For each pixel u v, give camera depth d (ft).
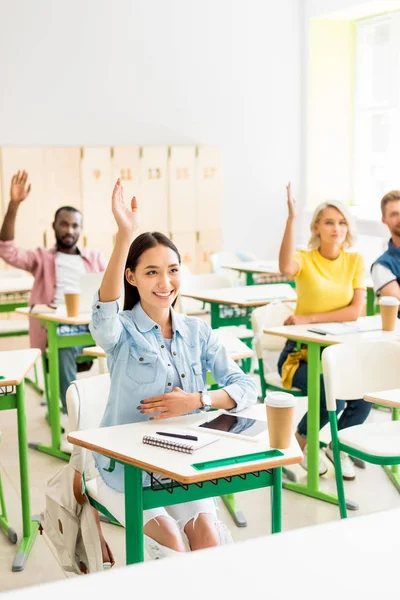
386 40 23.21
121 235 6.60
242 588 2.74
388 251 12.92
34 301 14.65
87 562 7.13
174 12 22.98
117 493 6.75
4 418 14.56
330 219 11.85
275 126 24.79
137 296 7.28
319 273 12.03
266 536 3.17
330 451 11.35
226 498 10.33
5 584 8.42
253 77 24.26
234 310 15.19
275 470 6.64
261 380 11.87
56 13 21.54
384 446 8.45
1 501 9.95
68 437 6.55
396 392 8.34
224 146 24.18
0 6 20.90
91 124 22.35
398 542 3.11
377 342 9.40
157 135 23.27
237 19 23.80
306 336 10.73
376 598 2.68
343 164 25.36
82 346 13.52
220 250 24.06
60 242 14.76
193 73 23.47
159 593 2.70
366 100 24.41
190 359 7.35
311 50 24.48
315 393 10.65
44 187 21.52
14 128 21.44
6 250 14.38
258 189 24.86
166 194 23.13
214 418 7.00
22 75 21.36
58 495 7.09
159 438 6.29
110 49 22.33
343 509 8.80
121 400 7.16
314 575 2.83
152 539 6.44
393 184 23.27
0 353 9.98
